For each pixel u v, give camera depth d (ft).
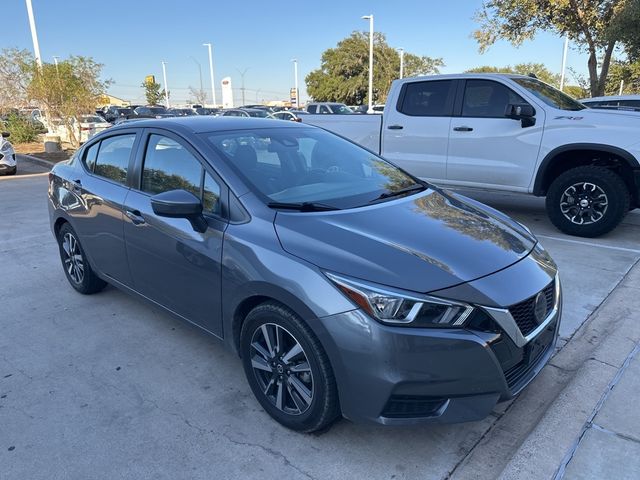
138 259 11.80
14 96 60.64
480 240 9.23
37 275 17.33
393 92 24.82
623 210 19.53
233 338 9.75
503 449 8.65
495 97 21.90
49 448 8.80
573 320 13.01
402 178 12.48
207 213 10.04
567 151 20.11
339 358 7.82
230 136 11.31
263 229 9.09
